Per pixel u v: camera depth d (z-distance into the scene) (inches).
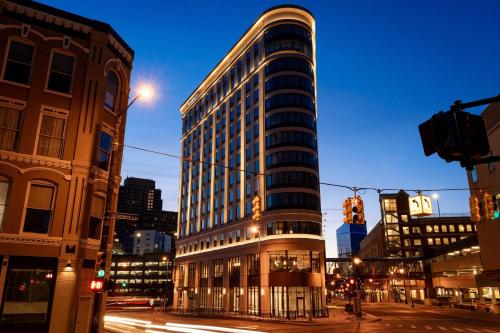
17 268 727.7
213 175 3073.3
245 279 2384.4
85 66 871.1
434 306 3152.1
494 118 1937.7
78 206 796.6
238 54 2957.7
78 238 783.7
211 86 3361.2
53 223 768.9
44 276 750.5
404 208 4520.2
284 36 2522.1
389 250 4372.5
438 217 4495.6
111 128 908.0
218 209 2908.5
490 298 2426.2
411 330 1216.2
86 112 845.8
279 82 2439.7
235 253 2539.4
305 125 2361.0
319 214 2256.4
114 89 944.9
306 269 2134.6
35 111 796.0
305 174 2268.7
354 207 740.0
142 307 3351.4
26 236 737.6
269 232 2224.4
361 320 1700.3
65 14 865.5
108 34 913.5
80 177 810.8
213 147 3142.2
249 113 2679.6
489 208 845.2
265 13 2618.1
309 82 2480.3
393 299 4296.3
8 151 751.1
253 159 2527.1
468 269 2748.5
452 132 213.5
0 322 694.5
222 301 2625.5
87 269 808.3
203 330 1193.4
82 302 784.3
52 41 843.4
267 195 2299.5
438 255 3353.8
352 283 1894.7
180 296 3299.7
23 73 807.1
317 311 2094.0
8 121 775.1
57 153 806.5
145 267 6082.7
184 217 3513.8
